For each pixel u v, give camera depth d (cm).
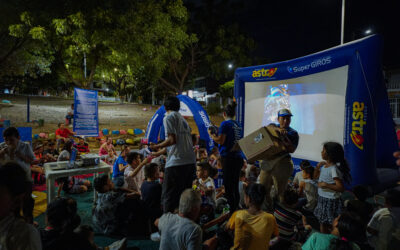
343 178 344
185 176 330
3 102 2239
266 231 241
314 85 679
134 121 1988
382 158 694
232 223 271
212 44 2378
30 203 265
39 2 1394
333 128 636
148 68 1994
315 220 442
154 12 1584
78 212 483
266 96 803
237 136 417
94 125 1147
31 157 412
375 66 539
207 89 4872
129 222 389
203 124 668
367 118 545
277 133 362
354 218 220
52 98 3341
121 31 1460
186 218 242
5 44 1562
